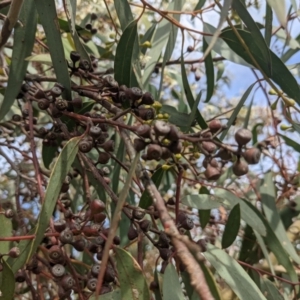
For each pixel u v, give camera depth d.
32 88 0.29
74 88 0.25
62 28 0.39
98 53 0.44
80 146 0.22
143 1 0.28
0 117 0.27
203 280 0.13
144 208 0.24
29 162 0.46
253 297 0.25
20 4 0.24
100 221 0.20
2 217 0.24
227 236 0.30
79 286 0.21
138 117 0.23
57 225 0.20
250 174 0.45
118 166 0.32
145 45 0.35
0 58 0.34
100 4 0.46
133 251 0.40
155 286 0.26
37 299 0.27
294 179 0.39
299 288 0.35
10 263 0.23
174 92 0.56
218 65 0.50
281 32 0.39
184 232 0.23
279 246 0.35
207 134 0.19
